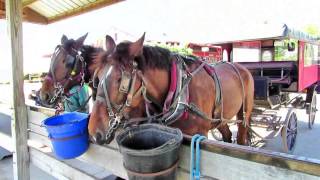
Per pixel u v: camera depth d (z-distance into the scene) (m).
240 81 3.39
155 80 2.10
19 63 2.96
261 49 5.80
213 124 2.77
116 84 1.83
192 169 1.53
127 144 1.55
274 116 4.79
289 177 1.19
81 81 3.36
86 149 2.26
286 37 4.71
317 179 1.10
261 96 4.49
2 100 4.42
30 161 3.21
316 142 5.46
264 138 4.41
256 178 1.32
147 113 2.11
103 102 1.82
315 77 7.11
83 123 2.16
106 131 1.82
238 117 3.56
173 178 1.46
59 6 4.81
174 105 2.10
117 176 2.37
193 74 2.39
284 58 5.53
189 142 1.60
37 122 3.01
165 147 1.34
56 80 3.29
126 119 1.94
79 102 3.81
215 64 3.39
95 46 3.45
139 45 1.90
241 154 1.36
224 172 1.44
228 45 6.25
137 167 1.35
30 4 4.52
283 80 5.15
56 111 2.71
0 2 5.41
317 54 7.25
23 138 3.11
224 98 2.90
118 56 1.86
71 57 3.30
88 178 2.52
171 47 7.87
